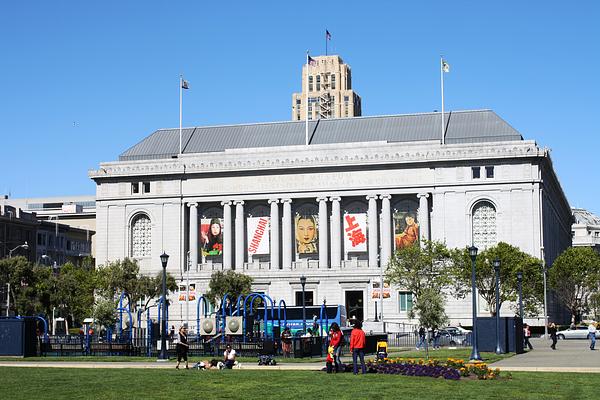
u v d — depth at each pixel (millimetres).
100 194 166000
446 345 102500
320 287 154875
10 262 142000
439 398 37281
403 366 49312
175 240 162000
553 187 178000
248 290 132625
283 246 158750
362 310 153750
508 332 76250
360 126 166500
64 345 78312
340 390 40531
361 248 154875
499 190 149500
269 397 38000
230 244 160625
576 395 38688
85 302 138375
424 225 151875
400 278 127688
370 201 154750
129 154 171125
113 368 57312
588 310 194625
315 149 158000
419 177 152875
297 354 70562
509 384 43594
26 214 193125
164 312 72250
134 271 135375
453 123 162250
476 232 150500
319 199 157125
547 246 160000
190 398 37844
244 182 161000
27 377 48688
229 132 173125
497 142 150125
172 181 163625
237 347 74188
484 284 136125
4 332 71125
